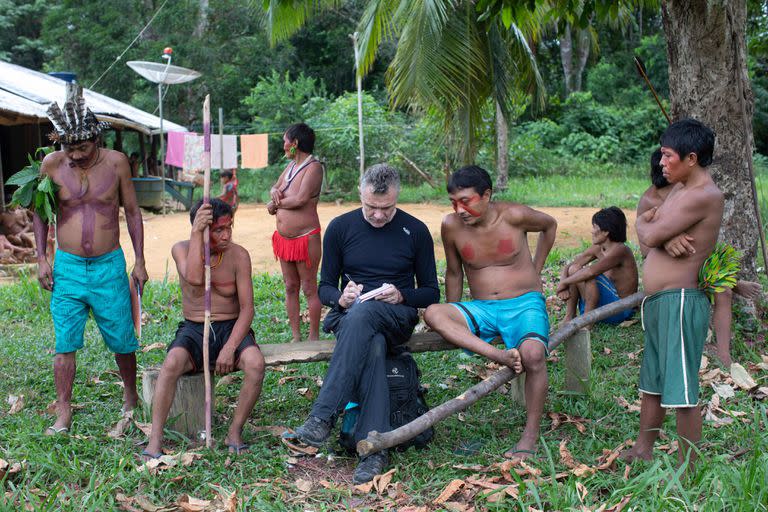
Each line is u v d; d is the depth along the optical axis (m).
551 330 6.43
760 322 5.98
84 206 4.46
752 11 12.16
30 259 11.14
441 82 8.74
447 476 3.88
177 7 23.33
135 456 4.12
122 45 23.64
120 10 23.86
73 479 3.82
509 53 10.26
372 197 4.20
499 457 4.08
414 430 3.88
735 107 5.91
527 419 4.16
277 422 4.70
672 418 4.55
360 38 9.51
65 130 4.31
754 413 4.04
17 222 11.66
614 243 6.14
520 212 4.47
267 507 3.53
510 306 4.40
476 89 9.85
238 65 24.91
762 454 3.61
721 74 5.86
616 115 27.19
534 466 3.95
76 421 4.59
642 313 3.95
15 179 4.39
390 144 19.84
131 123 16.64
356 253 4.43
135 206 4.67
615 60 31.11
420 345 4.55
